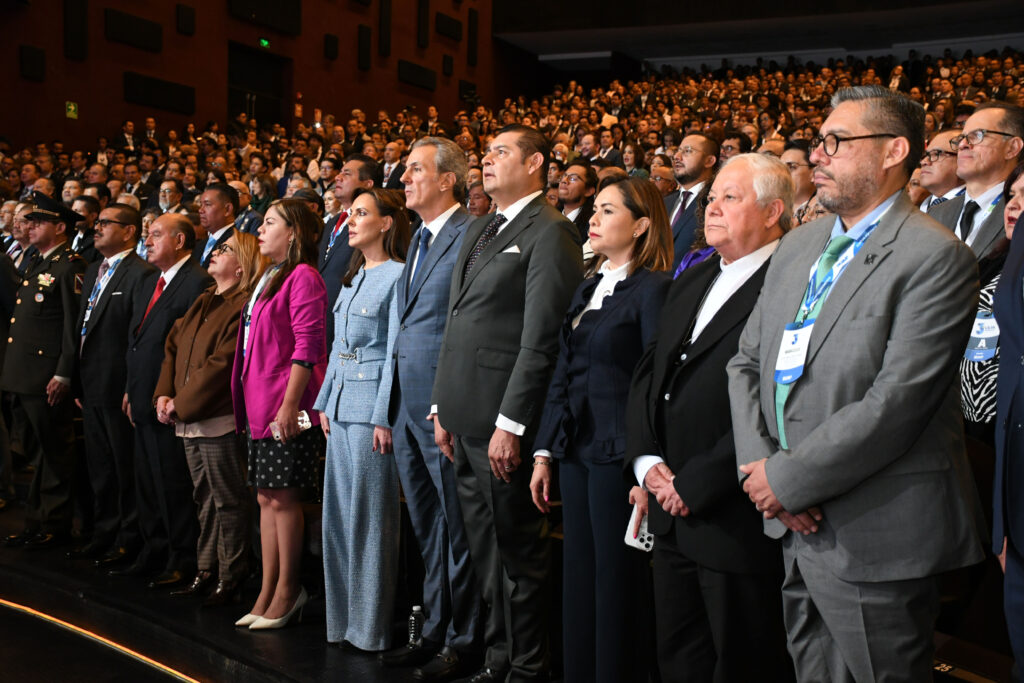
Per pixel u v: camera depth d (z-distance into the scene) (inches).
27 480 183.8
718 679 67.1
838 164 62.1
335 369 113.0
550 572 96.6
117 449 149.0
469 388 94.9
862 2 650.8
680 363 72.1
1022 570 59.0
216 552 133.3
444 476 104.0
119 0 522.9
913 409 57.0
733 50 766.5
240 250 129.8
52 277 160.1
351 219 113.9
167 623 121.6
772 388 63.8
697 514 67.3
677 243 155.9
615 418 80.8
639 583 81.8
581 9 733.9
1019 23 658.8
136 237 154.5
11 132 480.4
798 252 66.3
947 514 58.9
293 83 624.1
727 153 199.0
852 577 59.0
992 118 99.7
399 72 692.7
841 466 57.7
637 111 532.1
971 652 84.0
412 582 124.8
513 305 94.7
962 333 58.5
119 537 151.1
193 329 130.3
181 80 560.7
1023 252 61.4
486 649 104.7
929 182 116.6
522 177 96.1
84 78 510.0
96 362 148.5
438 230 107.6
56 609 137.1
